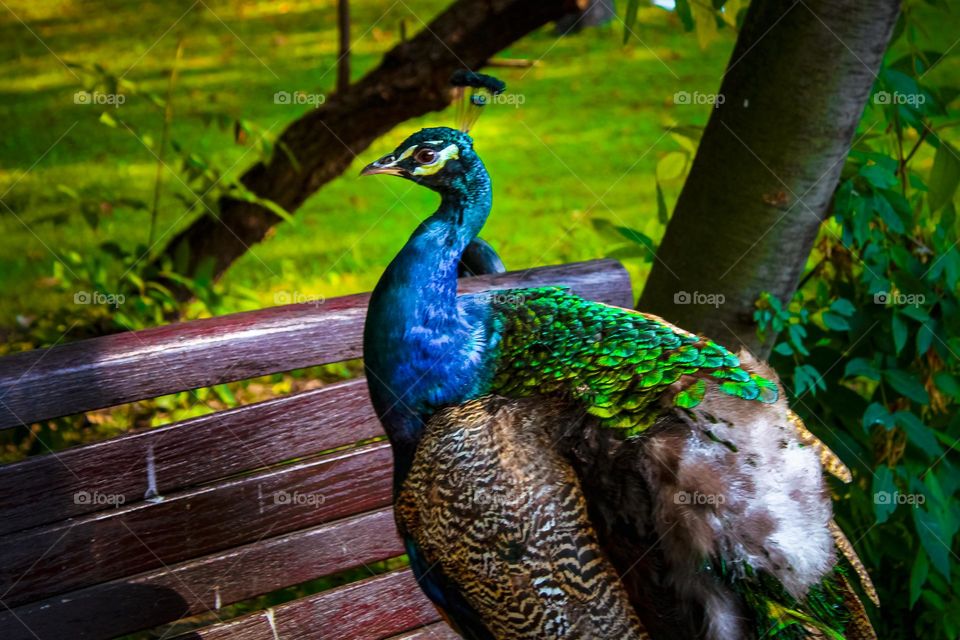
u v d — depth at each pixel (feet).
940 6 10.64
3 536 6.57
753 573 6.44
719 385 6.73
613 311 7.47
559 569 6.59
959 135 15.40
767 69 8.99
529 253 18.79
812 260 12.83
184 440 7.12
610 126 26.48
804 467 6.59
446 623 8.11
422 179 7.45
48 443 10.02
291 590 10.09
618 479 6.55
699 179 9.59
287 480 7.48
